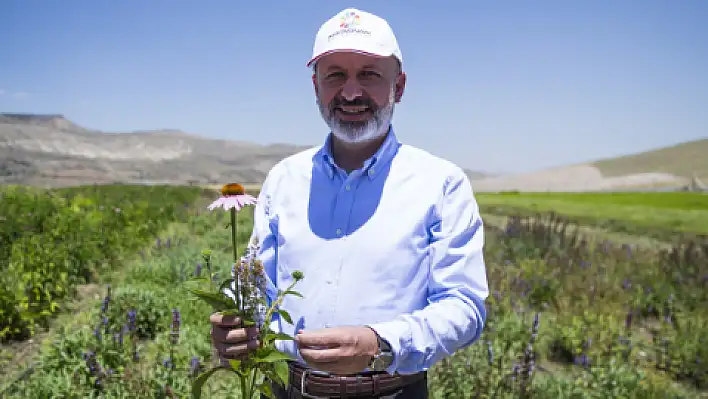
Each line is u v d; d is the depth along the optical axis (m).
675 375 5.44
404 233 1.91
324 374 1.95
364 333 1.58
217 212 16.64
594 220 16.92
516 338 5.88
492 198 28.06
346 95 1.91
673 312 7.08
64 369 4.45
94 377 4.35
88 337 4.93
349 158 2.10
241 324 1.62
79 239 8.73
